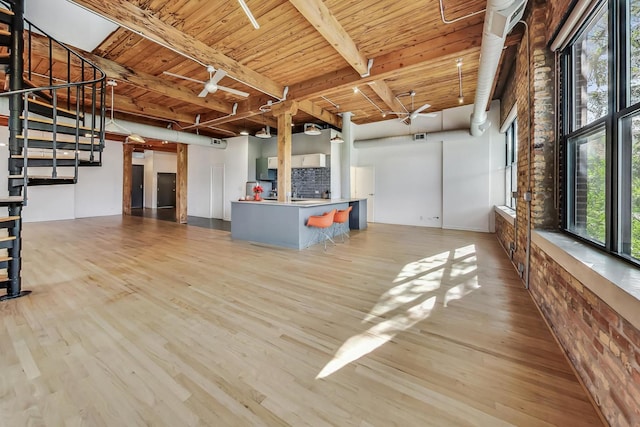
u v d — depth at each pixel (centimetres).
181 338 209
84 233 666
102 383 160
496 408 142
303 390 156
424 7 315
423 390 156
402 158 844
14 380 161
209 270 381
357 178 922
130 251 491
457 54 368
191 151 1088
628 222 162
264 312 254
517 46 392
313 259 441
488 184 708
